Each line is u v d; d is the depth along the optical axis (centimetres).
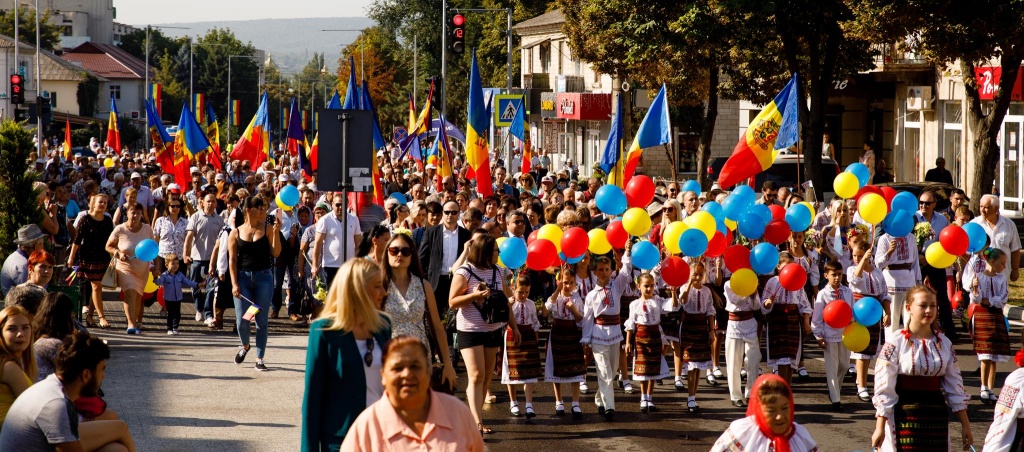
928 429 756
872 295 1227
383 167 2558
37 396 625
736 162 1488
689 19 2541
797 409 1126
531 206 1609
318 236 1453
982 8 2053
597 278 1089
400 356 526
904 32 2138
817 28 2492
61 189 2020
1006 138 3222
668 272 1091
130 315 1498
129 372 1238
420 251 1231
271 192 1894
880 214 1217
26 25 11644
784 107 1541
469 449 541
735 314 1130
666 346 1262
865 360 1111
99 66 12362
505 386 1257
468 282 988
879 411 762
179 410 1059
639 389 1235
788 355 1153
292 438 961
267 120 3106
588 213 1408
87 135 8681
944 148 3506
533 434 1023
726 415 1103
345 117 1244
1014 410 710
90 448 660
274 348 1413
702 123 4769
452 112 7906
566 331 1088
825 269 1140
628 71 3494
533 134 6956
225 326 1603
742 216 1194
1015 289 1927
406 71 9619
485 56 7775
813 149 2531
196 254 1625
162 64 12256
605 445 980
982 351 1157
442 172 2136
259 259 1266
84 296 1534
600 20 3309
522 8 7419
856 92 3844
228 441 947
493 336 991
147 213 2086
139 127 11100
